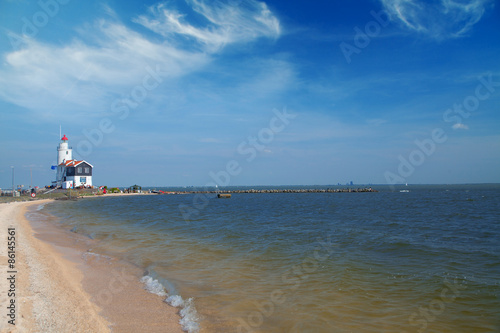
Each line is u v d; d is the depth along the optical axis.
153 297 10.52
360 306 9.60
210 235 23.05
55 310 8.75
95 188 90.12
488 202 59.62
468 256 16.06
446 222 30.72
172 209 49.56
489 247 18.30
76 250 17.62
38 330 7.46
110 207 53.38
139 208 51.44
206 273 13.10
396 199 73.06
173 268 13.90
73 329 7.76
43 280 11.27
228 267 14.03
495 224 29.05
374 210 45.19
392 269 13.64
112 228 26.86
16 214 36.69
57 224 29.61
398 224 29.27
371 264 14.52
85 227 27.42
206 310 9.37
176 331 8.09
